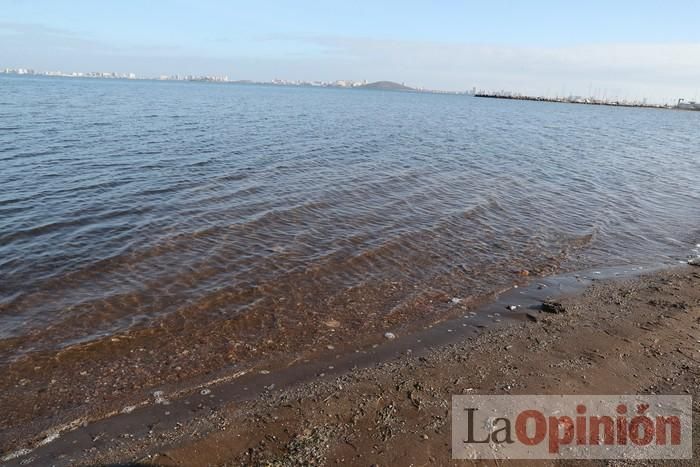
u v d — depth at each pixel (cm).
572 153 2916
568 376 612
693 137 4912
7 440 493
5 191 1316
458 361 654
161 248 1007
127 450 476
